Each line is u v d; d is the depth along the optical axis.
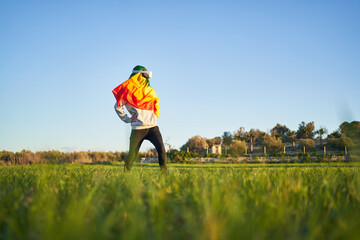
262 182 2.05
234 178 2.63
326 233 1.21
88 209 1.46
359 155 2.19
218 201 1.38
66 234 0.97
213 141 55.84
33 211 1.35
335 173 3.17
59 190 2.02
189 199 1.69
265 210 1.28
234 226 0.99
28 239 1.05
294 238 1.04
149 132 4.66
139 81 4.76
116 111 4.71
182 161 29.16
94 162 24.06
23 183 2.65
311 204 1.62
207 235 0.98
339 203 1.61
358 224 1.05
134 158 4.57
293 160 29.34
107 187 2.15
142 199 1.85
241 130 71.00
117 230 1.22
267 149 57.16
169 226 1.29
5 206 1.53
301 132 77.62
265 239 1.09
